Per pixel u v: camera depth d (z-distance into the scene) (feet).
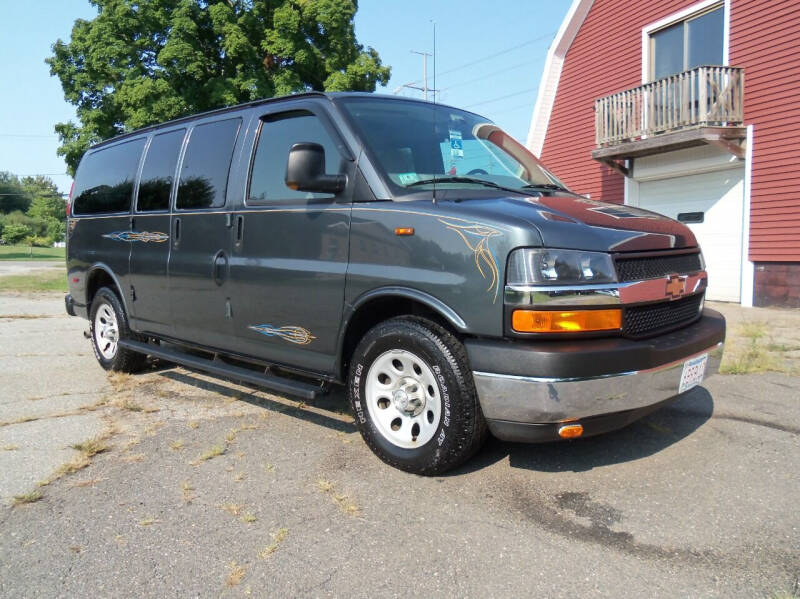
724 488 9.73
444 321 10.06
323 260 11.35
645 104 40.42
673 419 13.08
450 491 9.75
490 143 13.47
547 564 7.69
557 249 8.93
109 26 60.95
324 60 64.59
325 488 9.88
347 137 11.37
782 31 34.55
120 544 8.39
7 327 28.32
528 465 10.69
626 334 9.30
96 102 64.80
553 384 8.61
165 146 16.07
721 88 36.27
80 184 20.12
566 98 51.24
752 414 13.41
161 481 10.37
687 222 41.34
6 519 9.16
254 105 13.61
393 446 10.57
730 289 38.68
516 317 8.86
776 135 35.14
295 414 13.80
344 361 11.44
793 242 34.60
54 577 7.65
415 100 13.33
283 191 12.32
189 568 7.78
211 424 13.28
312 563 7.82
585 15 48.78
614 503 9.28
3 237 277.85
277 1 63.57
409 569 7.65
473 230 9.37
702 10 39.42
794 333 24.59
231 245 13.24
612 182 47.24
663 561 7.71
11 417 14.03
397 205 10.40
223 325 13.64
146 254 15.94
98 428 13.16
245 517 9.01
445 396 9.68
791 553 7.84
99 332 18.84
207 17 62.54
